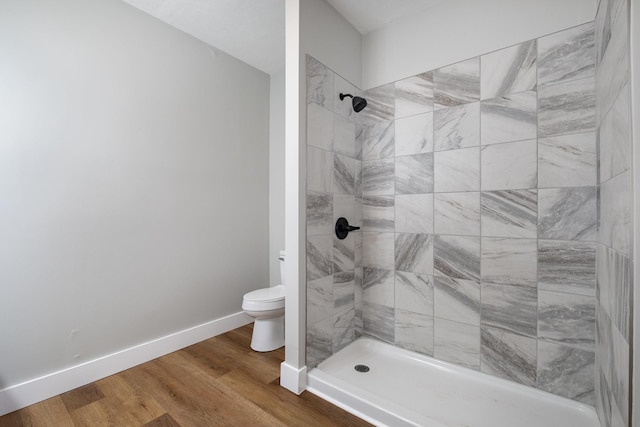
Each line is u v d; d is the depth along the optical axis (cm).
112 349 190
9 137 153
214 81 250
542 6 158
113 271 191
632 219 86
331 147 198
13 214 154
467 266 182
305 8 175
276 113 295
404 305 209
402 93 208
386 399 162
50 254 166
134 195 200
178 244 225
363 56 228
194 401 162
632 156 86
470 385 174
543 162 158
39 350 162
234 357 212
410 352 206
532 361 162
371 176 225
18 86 155
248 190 279
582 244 148
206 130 244
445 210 190
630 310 87
